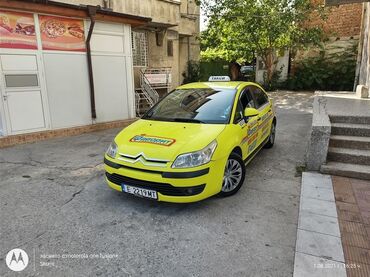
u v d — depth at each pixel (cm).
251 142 497
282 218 364
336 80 1573
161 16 1257
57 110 821
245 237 326
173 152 360
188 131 405
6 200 427
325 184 453
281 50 1633
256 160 581
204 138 383
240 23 1566
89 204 411
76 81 851
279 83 1733
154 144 379
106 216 376
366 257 288
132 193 380
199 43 1875
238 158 426
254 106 547
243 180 439
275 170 526
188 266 281
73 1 967
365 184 450
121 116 989
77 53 841
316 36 1494
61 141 770
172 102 510
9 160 613
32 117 774
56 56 798
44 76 781
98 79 904
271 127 644
